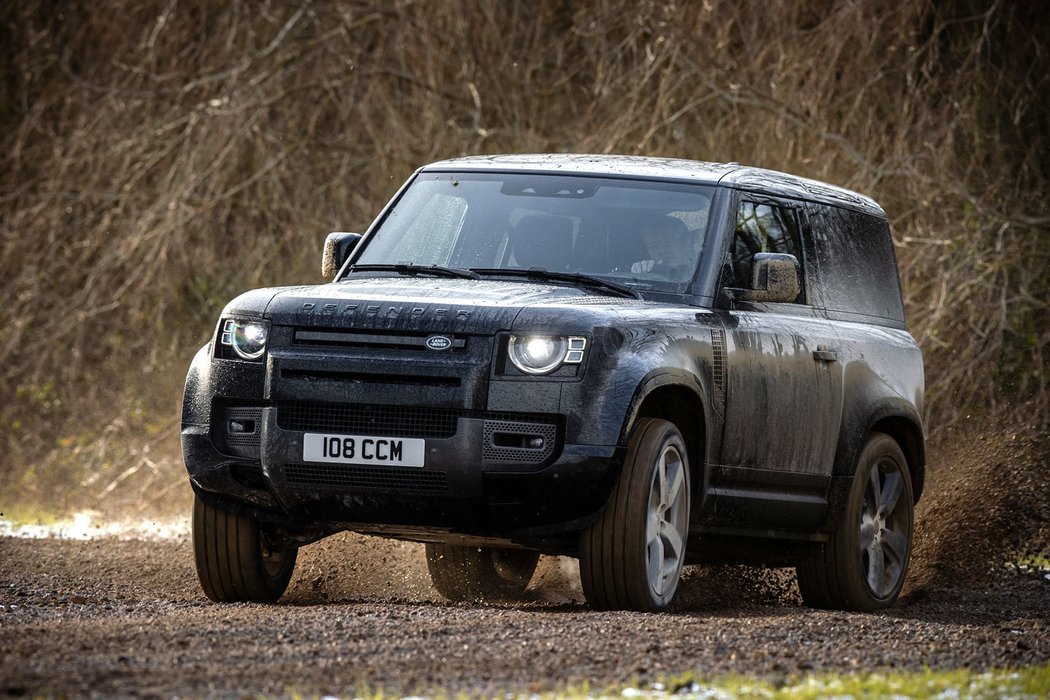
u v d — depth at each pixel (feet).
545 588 87.56
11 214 196.85
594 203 73.61
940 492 106.73
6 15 200.95
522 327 62.64
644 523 63.72
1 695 41.34
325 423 63.72
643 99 161.07
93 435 174.09
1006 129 154.20
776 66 154.71
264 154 171.73
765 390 71.77
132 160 185.57
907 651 54.70
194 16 186.60
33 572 85.71
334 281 73.97
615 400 62.39
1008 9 156.15
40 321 185.47
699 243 71.92
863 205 86.94
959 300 143.13
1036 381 142.10
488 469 62.18
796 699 43.39
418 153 169.07
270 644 52.24
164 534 120.78
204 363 66.90
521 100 170.60
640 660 50.08
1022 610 80.79
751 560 80.23
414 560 87.04
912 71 154.51
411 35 171.12
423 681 45.70
